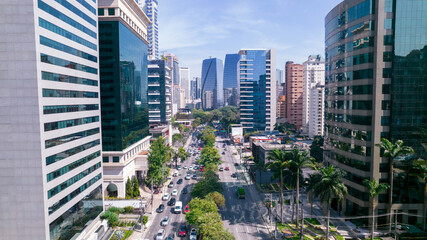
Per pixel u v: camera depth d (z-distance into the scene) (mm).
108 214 60938
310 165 55250
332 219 64750
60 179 45188
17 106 39219
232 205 75062
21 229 40438
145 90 105875
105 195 78750
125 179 80562
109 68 76812
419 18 56156
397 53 56531
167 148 98438
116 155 78375
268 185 89625
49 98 42406
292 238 55406
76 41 51812
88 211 55938
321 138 127062
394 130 57125
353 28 62344
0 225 40438
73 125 50125
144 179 97312
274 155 60469
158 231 56438
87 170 55781
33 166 39844
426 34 56281
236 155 147125
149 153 93750
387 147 52031
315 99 178875
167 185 92062
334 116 72062
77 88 52000
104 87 77125
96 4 61500
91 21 58719
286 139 151250
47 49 42000
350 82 63656
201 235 54000
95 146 60156
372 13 57656
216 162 102938
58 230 44469
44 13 41312
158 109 161875
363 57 59594
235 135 184125
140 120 98062
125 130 81188
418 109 56969
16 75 38969
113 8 75562
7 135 39531
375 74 57281
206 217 49438
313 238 55406
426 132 56812
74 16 51000
